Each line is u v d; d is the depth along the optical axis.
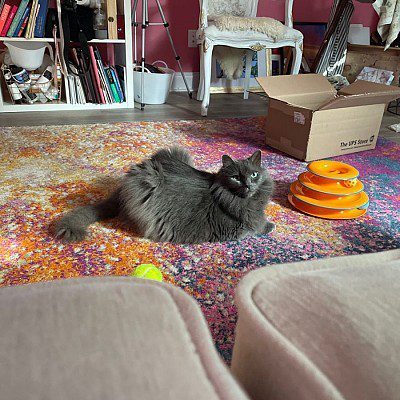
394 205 1.84
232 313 1.13
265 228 1.56
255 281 0.46
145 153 2.32
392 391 0.34
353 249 1.49
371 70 3.90
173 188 1.44
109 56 3.72
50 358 0.33
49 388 0.31
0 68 3.12
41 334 0.36
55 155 2.22
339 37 3.91
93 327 0.37
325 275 0.47
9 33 2.96
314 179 1.79
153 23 3.53
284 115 2.40
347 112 2.33
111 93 3.33
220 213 1.43
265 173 1.44
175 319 0.39
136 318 0.38
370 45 4.03
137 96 3.58
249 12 3.81
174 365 0.34
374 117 2.46
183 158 1.69
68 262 1.32
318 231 1.60
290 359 0.37
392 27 3.40
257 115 3.35
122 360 0.34
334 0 3.92
